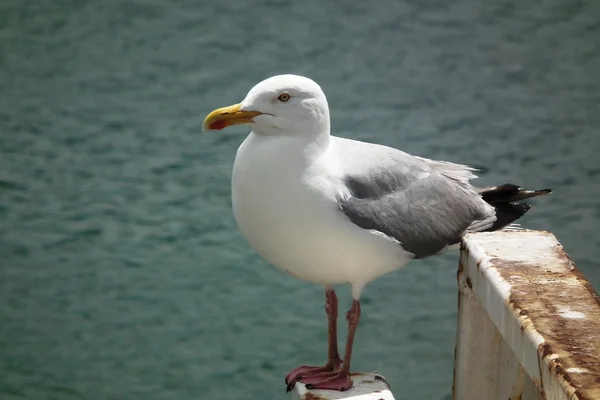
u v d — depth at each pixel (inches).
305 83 272.1
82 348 534.9
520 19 924.6
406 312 553.6
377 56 857.5
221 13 933.2
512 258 235.1
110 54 864.9
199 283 583.2
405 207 296.2
